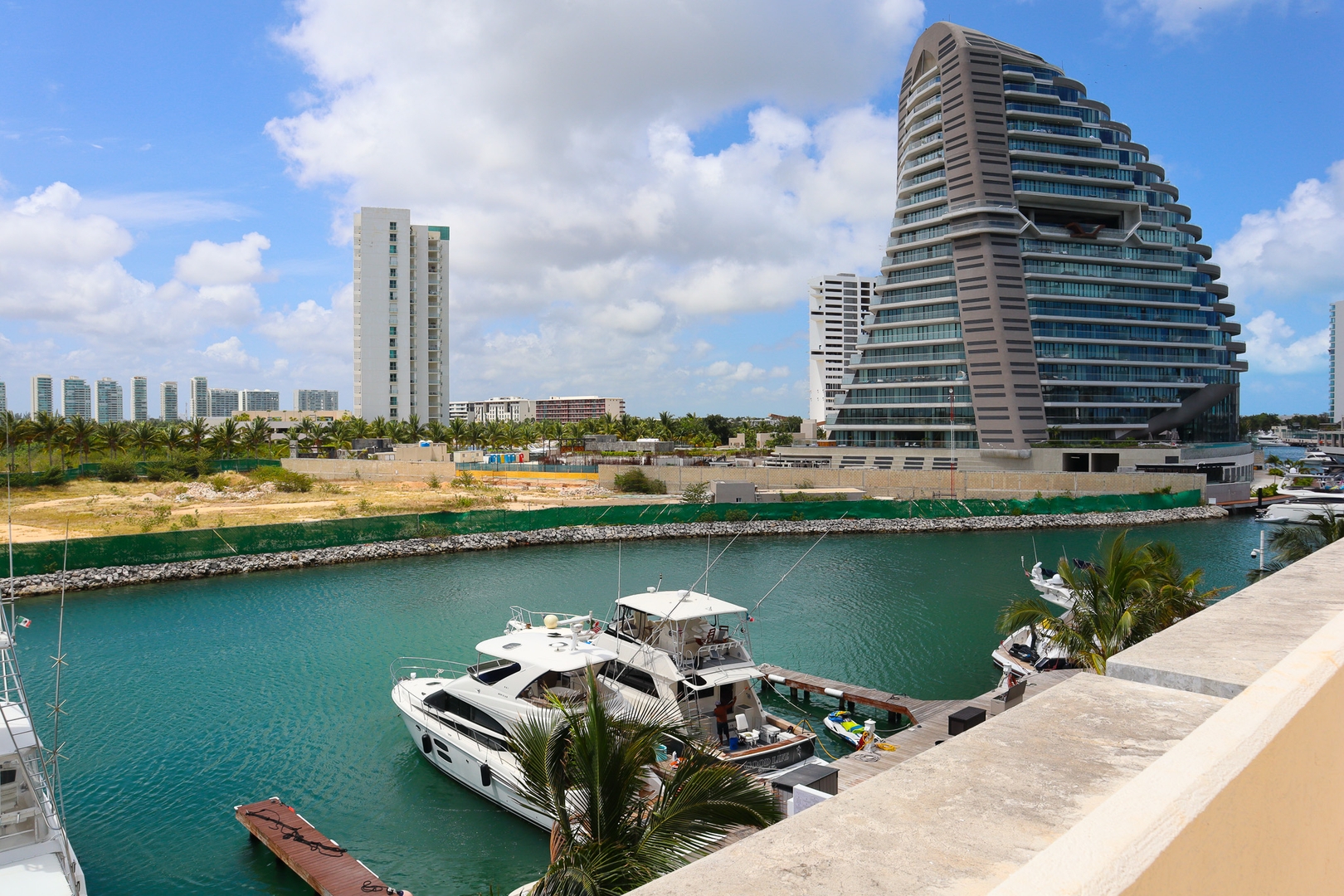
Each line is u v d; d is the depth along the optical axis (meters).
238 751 25.70
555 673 22.42
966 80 106.88
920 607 45.00
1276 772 1.86
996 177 106.25
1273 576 4.77
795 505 75.06
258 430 124.44
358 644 37.50
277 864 19.41
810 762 20.55
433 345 160.62
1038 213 113.25
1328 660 2.31
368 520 61.16
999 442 102.12
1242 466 105.25
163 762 24.94
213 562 53.72
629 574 54.28
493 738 21.73
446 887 18.66
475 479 98.44
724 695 21.86
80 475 90.81
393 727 27.64
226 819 21.52
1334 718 2.28
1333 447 158.12
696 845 9.42
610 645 24.12
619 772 9.97
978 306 104.62
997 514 78.56
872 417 114.12
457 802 22.33
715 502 77.06
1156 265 109.62
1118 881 1.24
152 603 45.59
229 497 82.19
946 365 108.06
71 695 30.70
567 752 10.62
